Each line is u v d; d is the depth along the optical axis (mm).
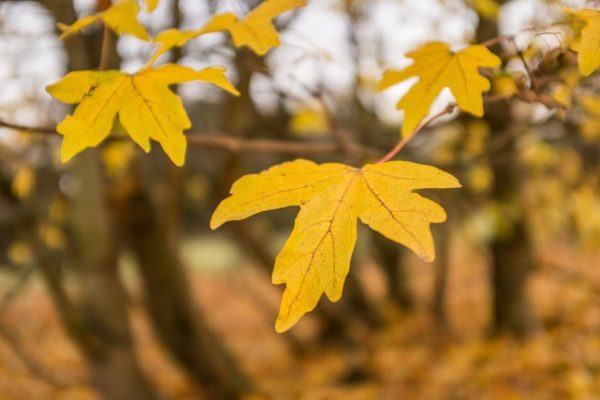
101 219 3711
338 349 6301
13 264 5648
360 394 4305
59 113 3035
